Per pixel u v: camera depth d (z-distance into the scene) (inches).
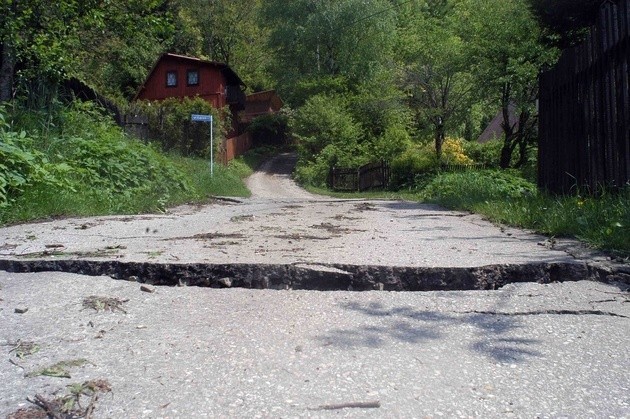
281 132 1955.0
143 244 200.5
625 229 187.8
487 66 836.6
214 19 2075.5
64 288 141.5
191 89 1438.2
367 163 1257.4
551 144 342.6
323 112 1407.5
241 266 153.9
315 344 107.8
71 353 103.2
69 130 439.8
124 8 520.4
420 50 1108.5
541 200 301.6
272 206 462.9
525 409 83.7
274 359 100.4
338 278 151.3
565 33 592.4
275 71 1891.0
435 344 108.7
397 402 85.0
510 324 119.6
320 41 1676.9
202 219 319.0
